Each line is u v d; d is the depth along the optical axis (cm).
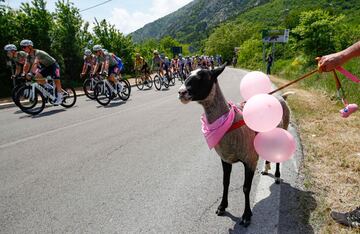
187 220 320
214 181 412
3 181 427
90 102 1162
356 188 355
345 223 290
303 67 2159
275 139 290
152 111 935
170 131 680
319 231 285
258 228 301
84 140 621
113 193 384
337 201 330
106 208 348
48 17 1639
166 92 1477
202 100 291
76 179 429
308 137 557
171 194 377
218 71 288
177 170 454
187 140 607
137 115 876
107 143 596
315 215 309
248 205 309
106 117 855
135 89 1675
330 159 444
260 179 409
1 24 1402
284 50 3591
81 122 793
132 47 2741
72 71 1872
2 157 527
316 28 2225
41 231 308
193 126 723
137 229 306
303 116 726
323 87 1109
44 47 1617
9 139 641
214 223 313
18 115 924
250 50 5134
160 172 448
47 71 961
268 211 329
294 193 357
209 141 301
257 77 331
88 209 347
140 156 518
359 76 1021
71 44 1812
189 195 374
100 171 456
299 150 488
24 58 989
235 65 5600
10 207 356
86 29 2092
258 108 275
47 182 421
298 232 287
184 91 282
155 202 359
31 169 469
